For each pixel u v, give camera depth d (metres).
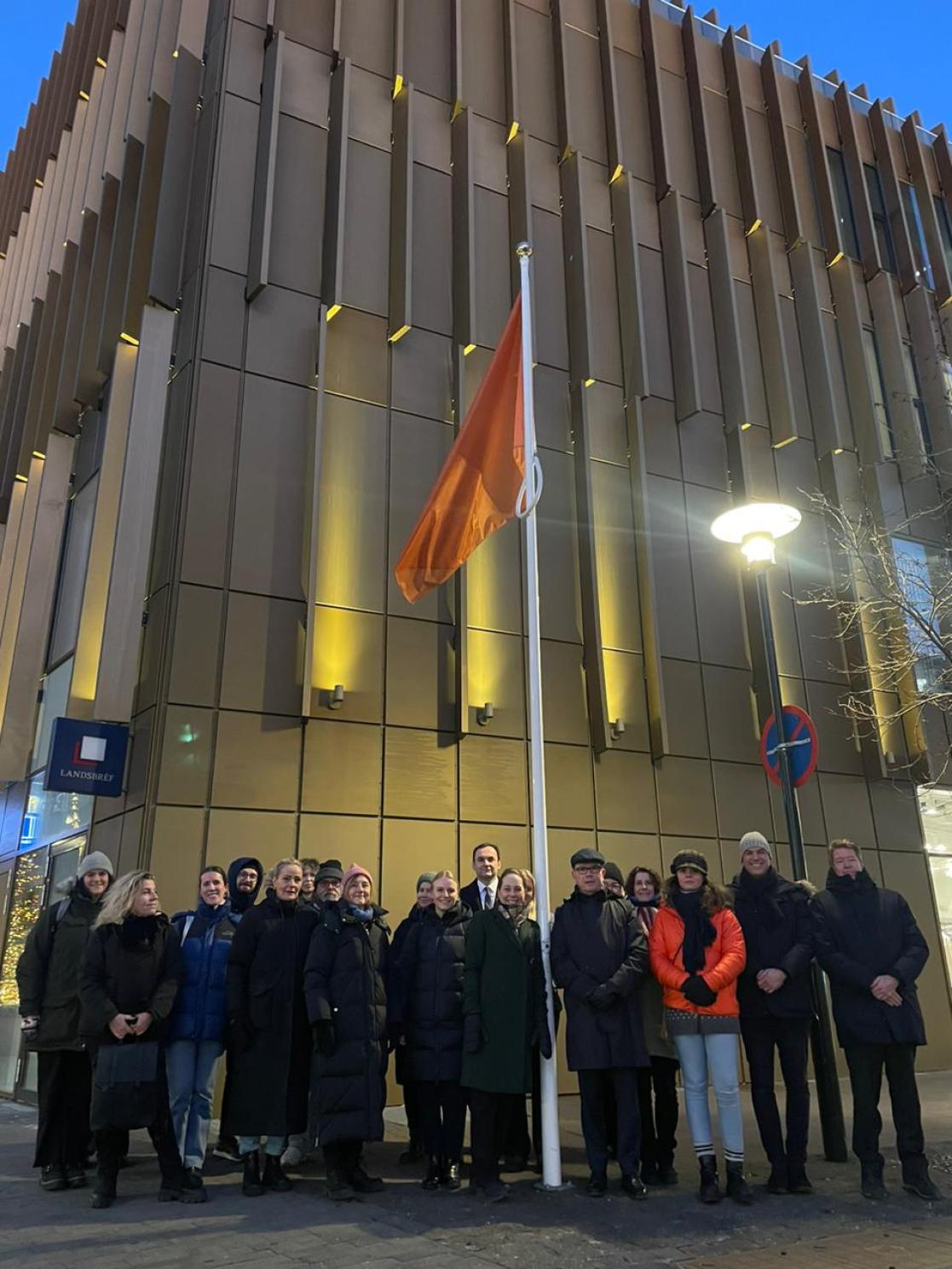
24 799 13.20
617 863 12.35
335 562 11.64
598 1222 5.30
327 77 13.48
